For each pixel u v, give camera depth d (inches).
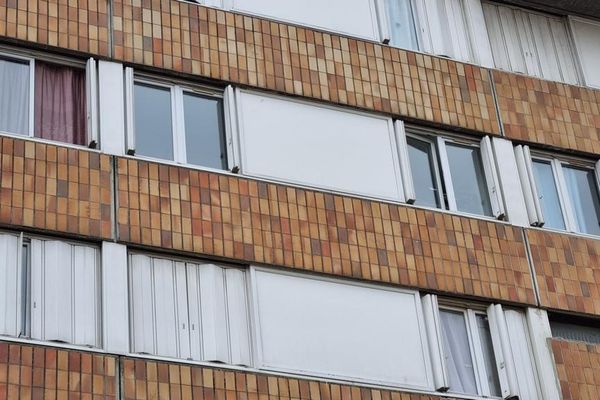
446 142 1800.0
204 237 1528.1
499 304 1685.5
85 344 1414.9
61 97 1561.3
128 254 1486.2
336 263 1592.0
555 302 1718.8
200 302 1502.2
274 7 1739.7
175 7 1664.6
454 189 1769.2
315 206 1619.1
